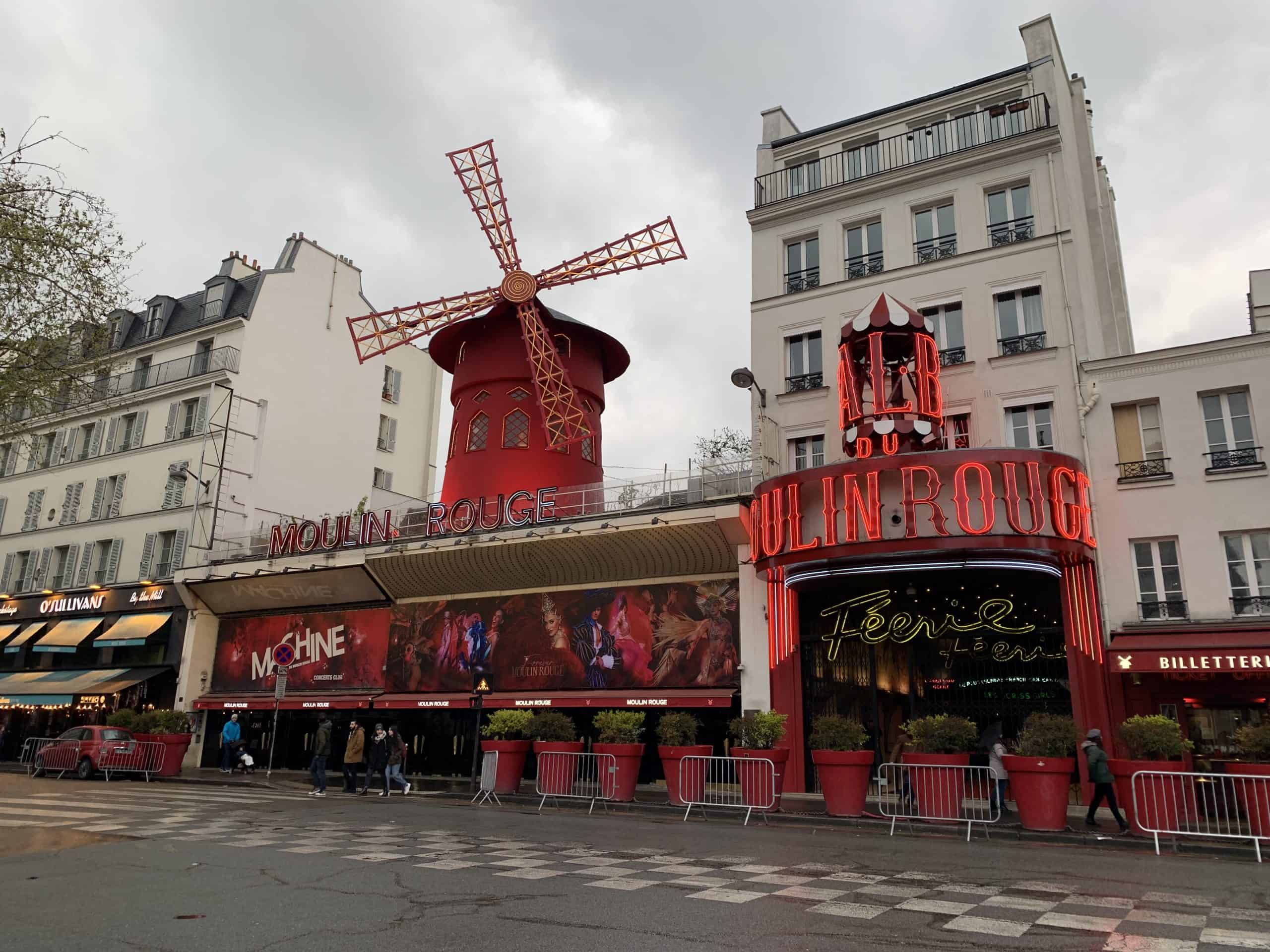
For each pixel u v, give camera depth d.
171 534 23.47
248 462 23.75
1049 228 14.83
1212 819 8.80
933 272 15.55
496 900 5.70
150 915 5.23
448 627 18.73
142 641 22.73
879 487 12.68
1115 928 5.12
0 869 6.74
